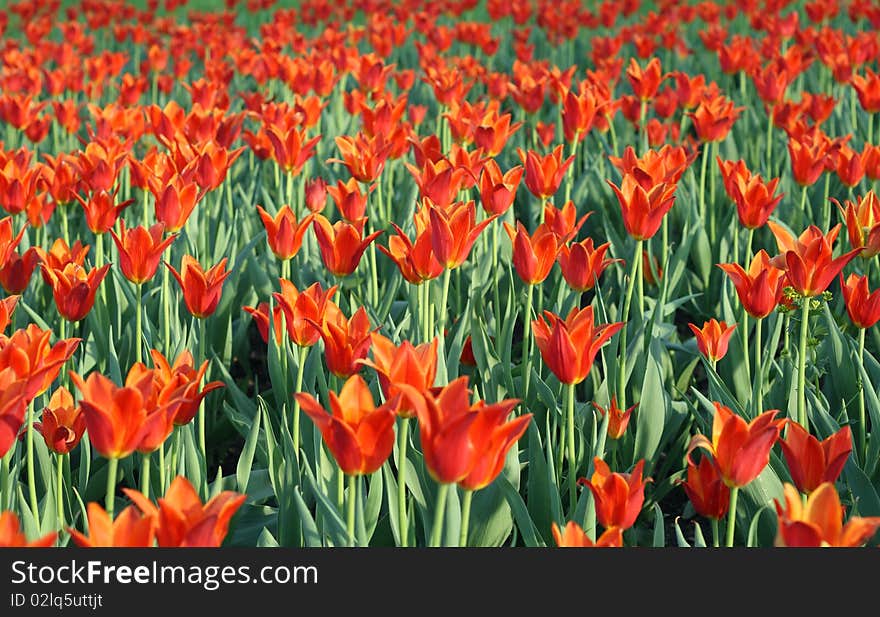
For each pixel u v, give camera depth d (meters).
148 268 3.93
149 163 5.45
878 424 3.84
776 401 4.50
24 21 15.86
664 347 5.00
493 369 4.43
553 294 5.60
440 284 5.15
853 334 5.60
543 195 4.92
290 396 4.32
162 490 3.44
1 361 2.72
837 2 14.34
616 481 2.74
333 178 7.48
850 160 5.60
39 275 5.57
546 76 7.78
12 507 3.51
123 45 15.43
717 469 2.81
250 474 4.07
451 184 4.52
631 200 4.25
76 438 3.30
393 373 2.63
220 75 8.88
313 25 15.14
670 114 8.13
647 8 20.84
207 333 5.32
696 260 6.48
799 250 3.77
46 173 5.55
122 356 4.96
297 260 5.64
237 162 8.28
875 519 2.23
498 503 3.56
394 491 3.49
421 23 12.70
